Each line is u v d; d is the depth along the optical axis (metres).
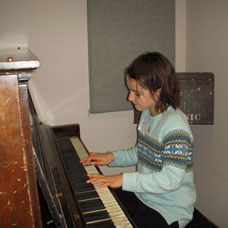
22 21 1.56
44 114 1.71
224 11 1.43
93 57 1.65
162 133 1.05
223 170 1.54
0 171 0.51
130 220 0.78
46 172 0.74
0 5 1.51
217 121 1.56
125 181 0.97
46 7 1.58
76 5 1.63
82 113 1.78
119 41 1.67
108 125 1.85
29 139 0.52
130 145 1.92
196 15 1.70
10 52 0.73
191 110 1.55
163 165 1.00
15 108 0.49
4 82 0.47
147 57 1.07
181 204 1.08
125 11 1.65
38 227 0.56
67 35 1.65
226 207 1.54
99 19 1.61
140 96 1.06
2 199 0.52
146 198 1.14
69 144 1.37
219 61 1.50
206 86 1.53
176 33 1.83
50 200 0.59
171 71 1.08
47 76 1.66
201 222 1.15
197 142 1.78
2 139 0.49
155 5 1.70
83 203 0.85
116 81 1.72
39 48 1.61
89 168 1.11
